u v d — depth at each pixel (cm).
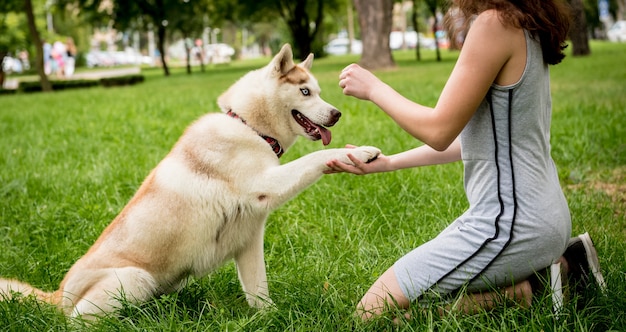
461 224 282
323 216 489
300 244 442
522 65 254
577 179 579
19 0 2761
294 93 358
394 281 290
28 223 507
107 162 695
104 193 570
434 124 262
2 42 2970
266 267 409
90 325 315
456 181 548
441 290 283
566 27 259
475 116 269
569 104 989
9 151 838
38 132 1006
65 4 3353
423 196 516
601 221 440
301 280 360
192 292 359
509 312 279
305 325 303
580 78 1514
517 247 264
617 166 626
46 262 426
